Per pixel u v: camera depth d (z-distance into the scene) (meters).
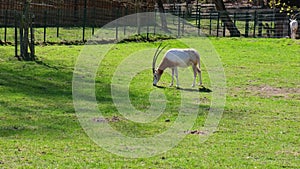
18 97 30.91
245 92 36.50
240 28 80.75
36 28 63.97
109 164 19.28
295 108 31.48
